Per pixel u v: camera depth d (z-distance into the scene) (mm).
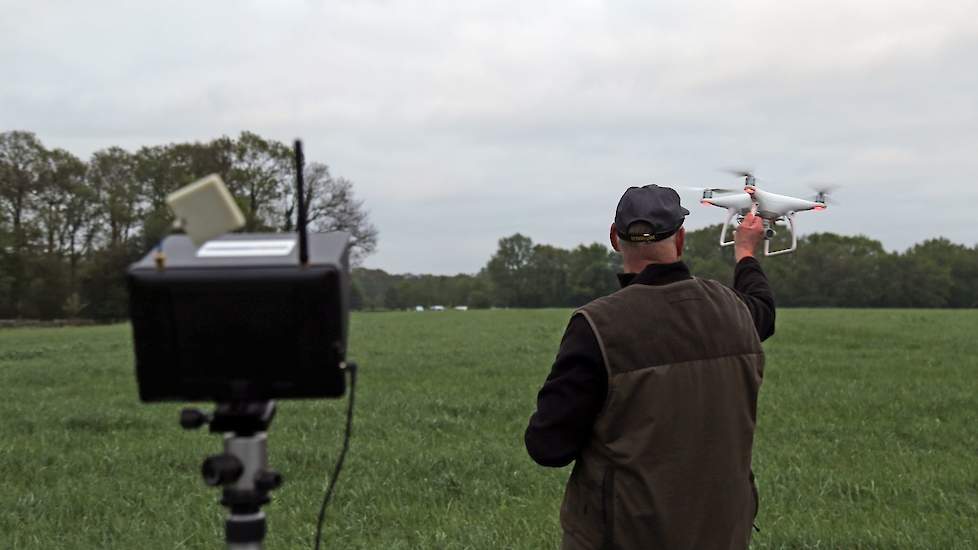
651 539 2721
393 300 113375
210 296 1875
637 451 2717
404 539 5945
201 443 9266
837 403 12312
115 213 64875
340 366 1953
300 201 1881
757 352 2955
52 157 65875
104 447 9156
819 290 89875
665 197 2936
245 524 2027
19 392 14438
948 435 9961
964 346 22375
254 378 1952
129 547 5785
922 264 90438
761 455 8633
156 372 1948
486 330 32375
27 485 7625
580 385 2748
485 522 6238
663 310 2803
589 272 106375
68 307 61500
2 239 57344
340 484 7398
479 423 10844
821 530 6027
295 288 1869
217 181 1899
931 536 5910
